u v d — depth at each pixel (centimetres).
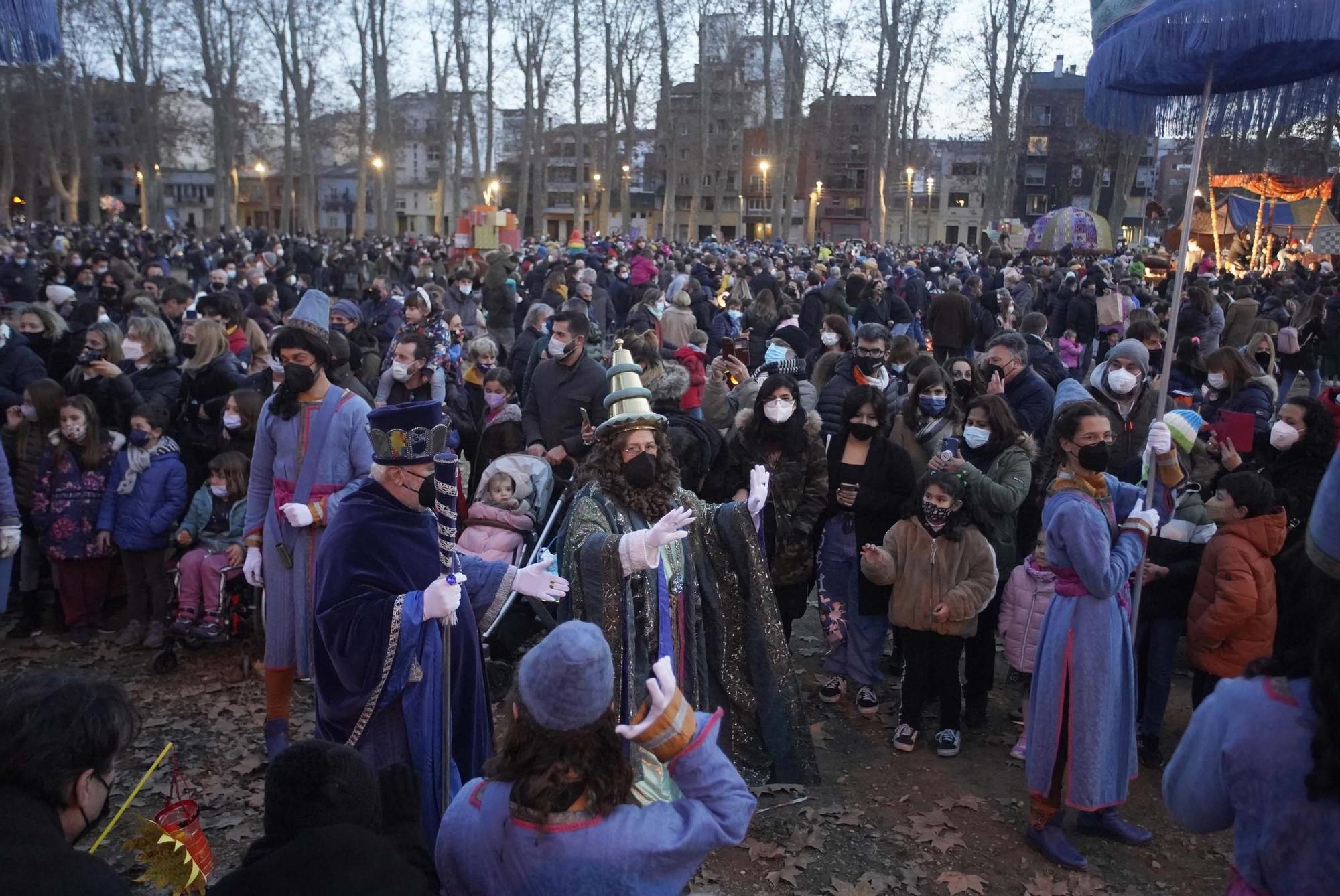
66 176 9194
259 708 545
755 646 416
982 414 535
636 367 421
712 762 232
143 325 659
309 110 6700
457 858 226
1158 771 491
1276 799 191
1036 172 8475
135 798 455
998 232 4891
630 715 373
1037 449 580
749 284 1761
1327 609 191
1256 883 197
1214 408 712
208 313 821
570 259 2172
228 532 596
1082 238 3544
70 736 209
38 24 339
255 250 3338
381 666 306
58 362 798
